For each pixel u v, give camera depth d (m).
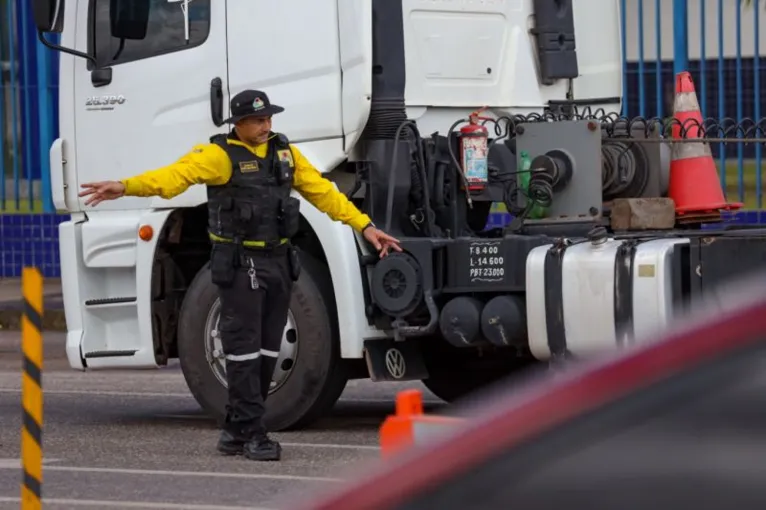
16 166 39.12
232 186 17.78
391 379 19.80
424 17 20.77
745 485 4.75
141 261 21.39
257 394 18.20
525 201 19.39
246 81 20.44
